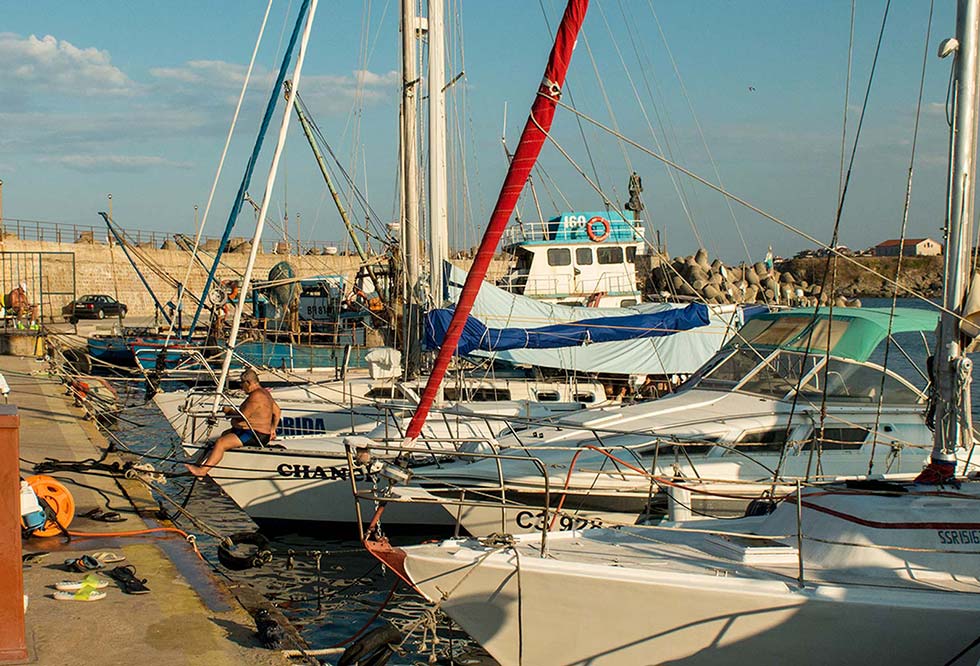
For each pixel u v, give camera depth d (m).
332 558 11.71
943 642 6.14
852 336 11.58
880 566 6.55
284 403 15.18
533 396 17.64
